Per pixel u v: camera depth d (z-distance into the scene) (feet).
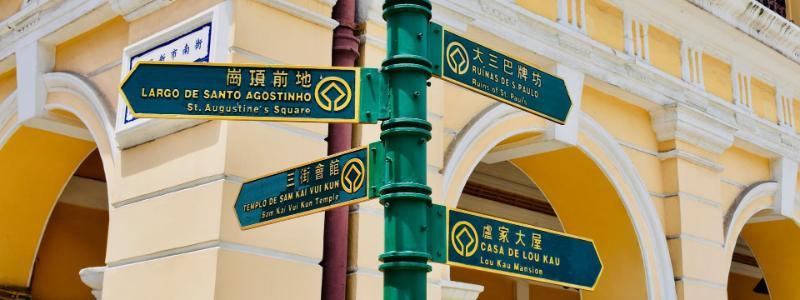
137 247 17.01
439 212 10.05
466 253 10.23
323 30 17.69
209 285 15.08
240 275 15.34
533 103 11.45
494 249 10.59
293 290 15.99
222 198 15.44
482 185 32.14
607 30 24.45
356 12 18.72
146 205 17.12
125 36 19.52
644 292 24.26
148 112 10.51
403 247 9.51
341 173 10.39
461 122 20.86
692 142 26.20
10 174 23.72
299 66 10.53
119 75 19.27
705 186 26.27
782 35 29.01
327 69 10.44
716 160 27.02
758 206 28.71
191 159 16.38
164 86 10.61
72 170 24.53
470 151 20.77
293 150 16.62
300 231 16.37
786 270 30.94
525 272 10.87
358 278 17.12
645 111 25.89
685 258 24.89
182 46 17.19
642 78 24.95
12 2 23.48
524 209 34.19
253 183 11.64
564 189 25.45
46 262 26.86
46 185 24.40
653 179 25.54
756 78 29.37
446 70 10.36
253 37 16.47
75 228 27.96
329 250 17.06
